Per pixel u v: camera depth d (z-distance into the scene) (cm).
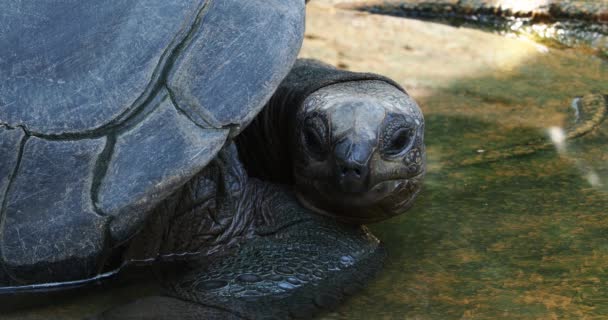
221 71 390
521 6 940
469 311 394
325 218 459
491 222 493
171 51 388
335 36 847
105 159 379
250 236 452
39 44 386
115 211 379
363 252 446
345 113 432
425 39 852
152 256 444
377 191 440
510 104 700
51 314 392
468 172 566
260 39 397
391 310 396
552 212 503
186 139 382
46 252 384
